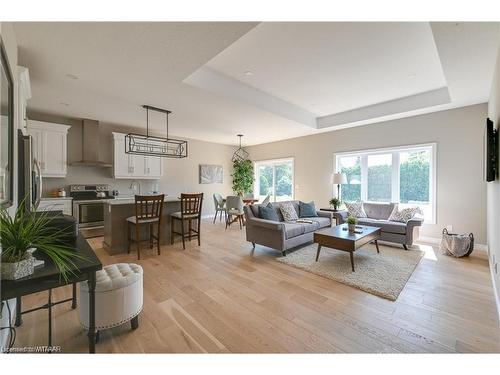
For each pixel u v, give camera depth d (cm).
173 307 221
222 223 679
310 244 443
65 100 389
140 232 411
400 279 280
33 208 200
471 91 343
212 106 410
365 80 367
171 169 691
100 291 167
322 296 243
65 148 482
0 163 135
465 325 192
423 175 473
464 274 297
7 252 117
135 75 295
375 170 538
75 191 512
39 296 242
